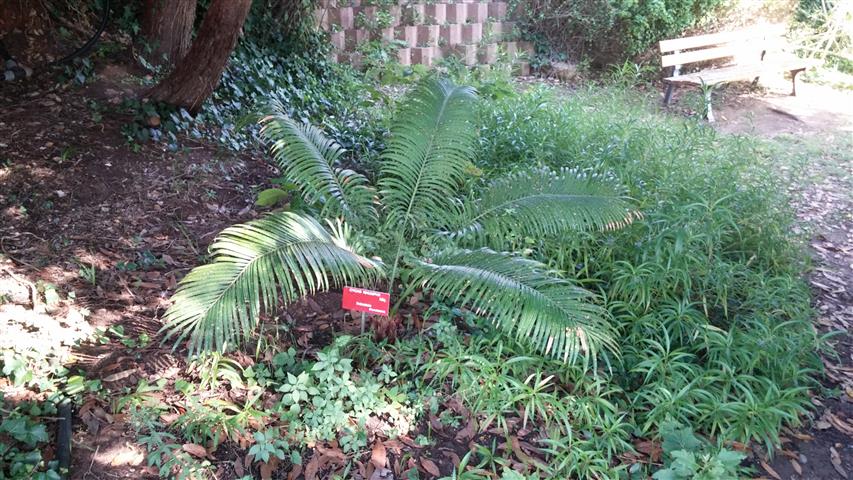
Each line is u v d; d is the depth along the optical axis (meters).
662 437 3.09
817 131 7.97
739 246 4.52
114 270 3.79
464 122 3.99
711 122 8.07
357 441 2.87
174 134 5.25
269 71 6.82
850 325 4.16
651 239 3.97
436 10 9.80
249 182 5.07
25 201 4.14
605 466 2.89
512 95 6.46
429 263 3.49
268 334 3.43
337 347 3.16
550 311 2.97
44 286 3.44
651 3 9.96
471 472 2.79
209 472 2.71
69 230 4.03
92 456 2.69
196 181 4.84
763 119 8.45
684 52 10.16
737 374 3.48
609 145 5.26
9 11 5.35
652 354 3.45
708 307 3.98
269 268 2.89
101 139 4.90
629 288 3.80
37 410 2.77
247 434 2.87
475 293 3.44
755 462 3.08
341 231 3.44
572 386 3.34
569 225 3.70
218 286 2.79
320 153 4.00
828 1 11.19
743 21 10.77
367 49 8.92
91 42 5.64
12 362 2.87
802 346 3.55
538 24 10.43
